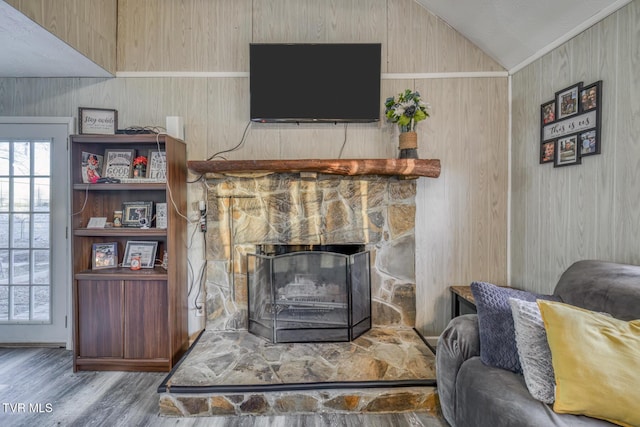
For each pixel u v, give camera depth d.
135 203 2.58
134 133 2.48
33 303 2.74
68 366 2.44
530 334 1.36
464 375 1.50
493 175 2.73
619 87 1.77
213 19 2.70
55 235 2.71
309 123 2.71
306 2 2.70
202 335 2.54
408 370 2.01
